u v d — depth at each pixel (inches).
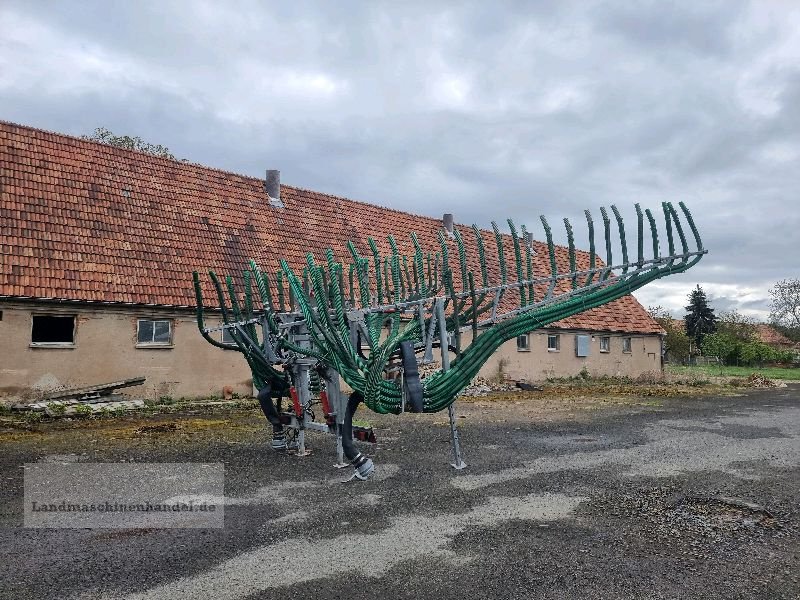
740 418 513.7
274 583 162.2
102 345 573.3
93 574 168.4
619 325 1106.7
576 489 262.1
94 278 575.5
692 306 2827.3
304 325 326.3
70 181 641.6
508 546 190.1
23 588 159.3
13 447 360.2
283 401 617.9
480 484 270.5
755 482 275.9
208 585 161.0
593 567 173.2
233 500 244.1
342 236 831.7
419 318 288.4
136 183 694.5
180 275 632.4
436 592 156.4
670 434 419.8
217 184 776.3
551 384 922.1
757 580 164.9
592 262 308.8
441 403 284.5
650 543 193.6
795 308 2785.4
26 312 536.1
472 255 773.9
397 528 207.9
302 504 238.1
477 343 292.5
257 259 705.0
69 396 543.2
